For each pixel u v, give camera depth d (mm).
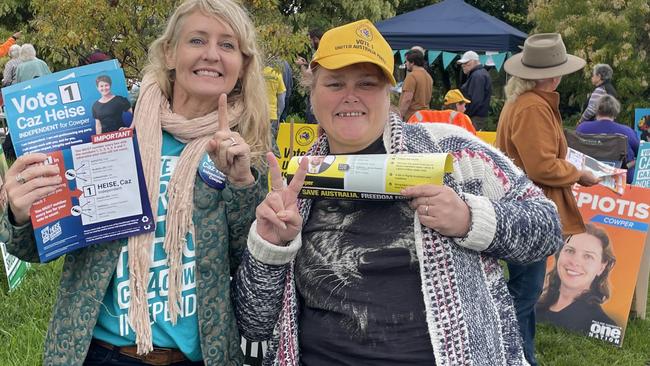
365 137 1811
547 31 17344
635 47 16469
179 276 1771
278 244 1713
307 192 1721
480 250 1639
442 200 1582
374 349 1659
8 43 11219
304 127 5793
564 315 4656
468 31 12039
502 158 1824
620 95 16281
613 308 4484
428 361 1628
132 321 1740
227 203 1813
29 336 3432
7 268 4094
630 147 6457
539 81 3473
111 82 1724
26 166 1642
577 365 4035
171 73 1931
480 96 10656
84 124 1705
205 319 1785
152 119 1832
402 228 1708
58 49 6316
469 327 1598
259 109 1929
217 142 1702
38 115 1667
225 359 1812
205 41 1840
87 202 1714
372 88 1792
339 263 1733
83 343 1730
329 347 1713
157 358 1795
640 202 4445
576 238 4641
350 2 14219
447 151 1799
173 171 1814
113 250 1766
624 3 16484
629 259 4469
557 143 3393
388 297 1673
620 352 4332
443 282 1614
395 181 1609
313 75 1857
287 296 1783
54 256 1682
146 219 1751
